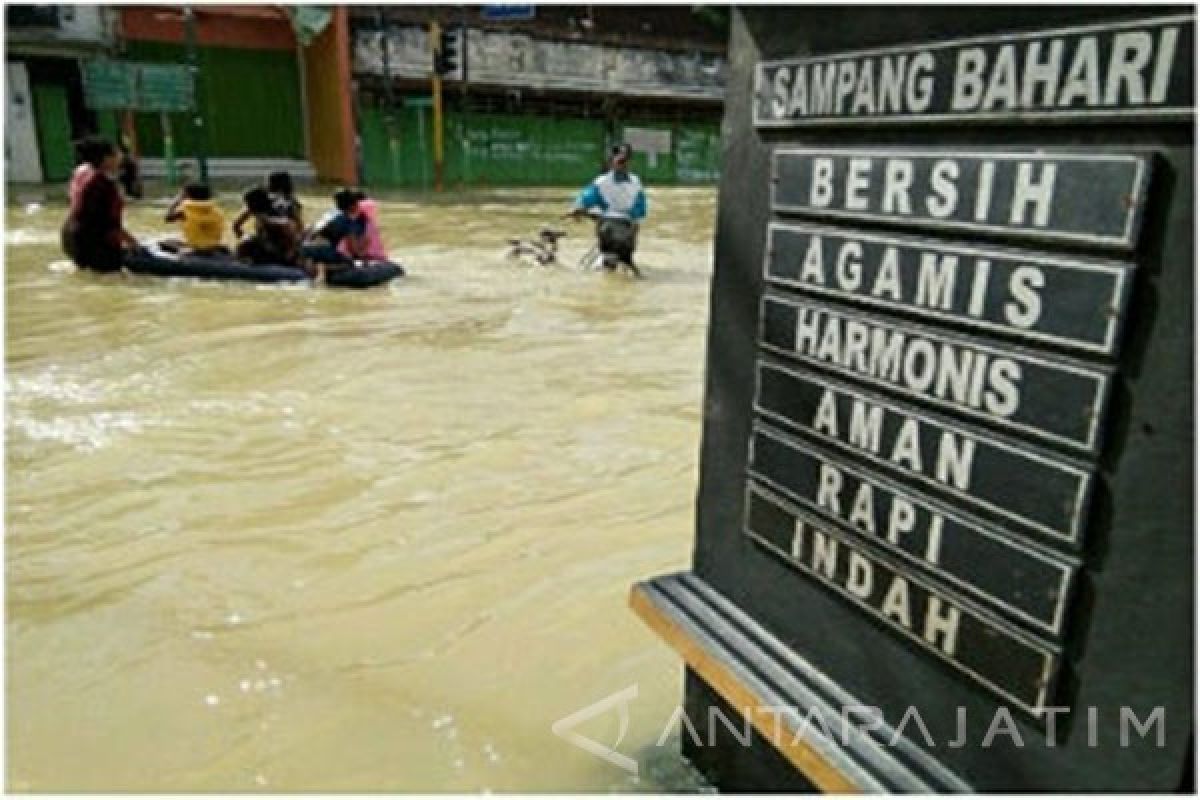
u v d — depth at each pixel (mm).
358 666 2611
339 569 3166
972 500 1472
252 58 24688
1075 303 1298
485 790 2113
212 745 2273
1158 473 1234
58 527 3457
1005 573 1433
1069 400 1318
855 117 1606
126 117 21859
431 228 15109
